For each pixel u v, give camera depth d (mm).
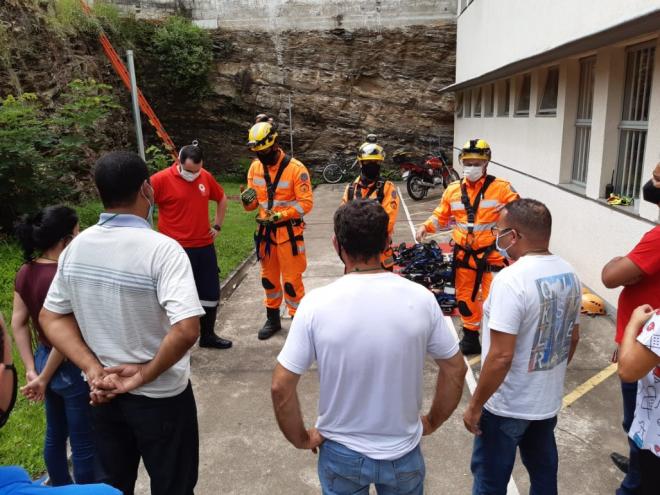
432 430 2041
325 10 16109
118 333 2020
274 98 16656
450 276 5871
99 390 1982
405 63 16281
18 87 8867
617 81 5328
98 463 2229
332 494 1873
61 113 8859
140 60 15477
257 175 4746
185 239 4359
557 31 6422
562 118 6684
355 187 4484
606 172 5562
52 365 2400
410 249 6492
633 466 2441
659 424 1854
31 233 2471
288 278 4852
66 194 8055
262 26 16281
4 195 7363
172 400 2146
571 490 2869
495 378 2078
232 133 17047
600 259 5527
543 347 2127
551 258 2184
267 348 4824
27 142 7340
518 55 8180
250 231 9562
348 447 1809
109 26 13891
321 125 16922
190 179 4238
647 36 4699
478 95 12906
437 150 16547
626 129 5301
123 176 1995
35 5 9859
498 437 2246
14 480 1073
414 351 1751
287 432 1822
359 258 1802
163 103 16359
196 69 15758
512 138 9148
